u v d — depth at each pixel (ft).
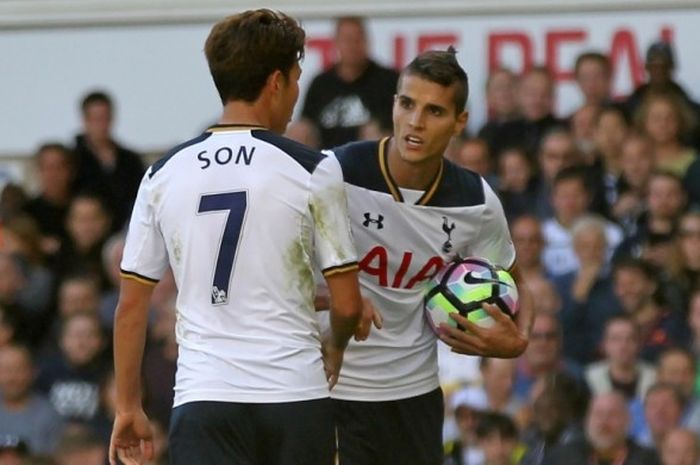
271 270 47.09
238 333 47.06
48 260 101.71
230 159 47.62
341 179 48.11
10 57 112.88
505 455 80.53
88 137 106.83
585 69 103.71
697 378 84.84
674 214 94.73
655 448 79.20
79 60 112.27
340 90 103.65
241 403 46.80
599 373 85.25
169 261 48.55
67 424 88.63
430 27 108.17
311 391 47.26
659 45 103.65
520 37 107.65
